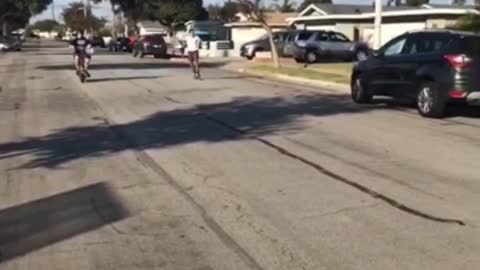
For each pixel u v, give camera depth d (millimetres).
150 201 8453
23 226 7496
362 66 18750
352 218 7617
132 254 6551
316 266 6164
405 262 6238
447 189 8883
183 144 12508
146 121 15633
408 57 16797
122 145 12477
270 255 6473
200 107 18297
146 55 56938
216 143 12578
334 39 43469
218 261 6336
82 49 28219
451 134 13492
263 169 10219
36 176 9984
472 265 6152
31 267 6258
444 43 16016
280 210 7965
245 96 21375
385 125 14734
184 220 7625
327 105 18719
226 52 59500
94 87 25453
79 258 6465
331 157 11094
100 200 8539
